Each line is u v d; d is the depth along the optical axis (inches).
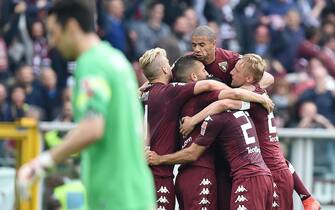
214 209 657.0
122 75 459.2
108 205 462.0
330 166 970.7
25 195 444.8
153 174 660.1
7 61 1299.2
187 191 655.8
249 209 642.2
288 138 970.1
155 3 1395.2
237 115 651.5
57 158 442.0
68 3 461.1
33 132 873.5
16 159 867.4
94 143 448.1
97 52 458.9
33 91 1214.9
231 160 651.5
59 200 839.7
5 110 1183.6
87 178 467.5
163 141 657.6
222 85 650.8
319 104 1233.4
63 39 462.9
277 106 1197.7
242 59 661.9
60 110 1206.3
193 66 658.8
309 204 698.2
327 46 1460.4
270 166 673.6
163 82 666.2
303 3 1541.6
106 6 1305.4
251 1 1450.5
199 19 1433.3
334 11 1577.3
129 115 462.9
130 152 463.5
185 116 655.1
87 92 446.9
